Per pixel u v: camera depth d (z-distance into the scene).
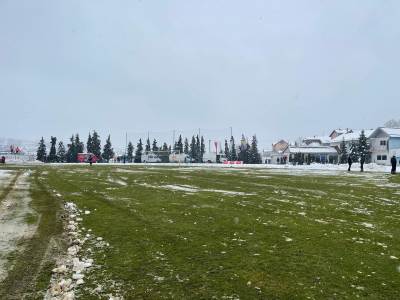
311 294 6.02
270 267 7.27
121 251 8.27
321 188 22.77
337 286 6.36
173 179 29.30
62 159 109.31
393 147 84.69
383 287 6.35
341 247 8.76
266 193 19.72
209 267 7.24
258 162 111.94
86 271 7.00
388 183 26.67
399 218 12.85
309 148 104.38
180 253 8.13
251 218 12.25
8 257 7.86
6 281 6.52
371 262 7.66
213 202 15.96
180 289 6.19
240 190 21.11
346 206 15.48
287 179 30.05
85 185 23.45
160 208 14.11
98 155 113.69
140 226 10.80
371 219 12.59
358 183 26.56
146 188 21.78
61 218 12.02
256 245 8.83
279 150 135.25
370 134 90.06
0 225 11.01
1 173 36.53
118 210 13.57
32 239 9.34
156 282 6.48
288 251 8.37
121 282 6.48
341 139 105.94
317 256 8.01
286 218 12.40
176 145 124.81
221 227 10.76
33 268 7.17
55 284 6.36
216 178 30.70
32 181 26.59
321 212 13.84
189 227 10.70
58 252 8.21
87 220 11.69
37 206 14.59
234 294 6.00
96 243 8.94
